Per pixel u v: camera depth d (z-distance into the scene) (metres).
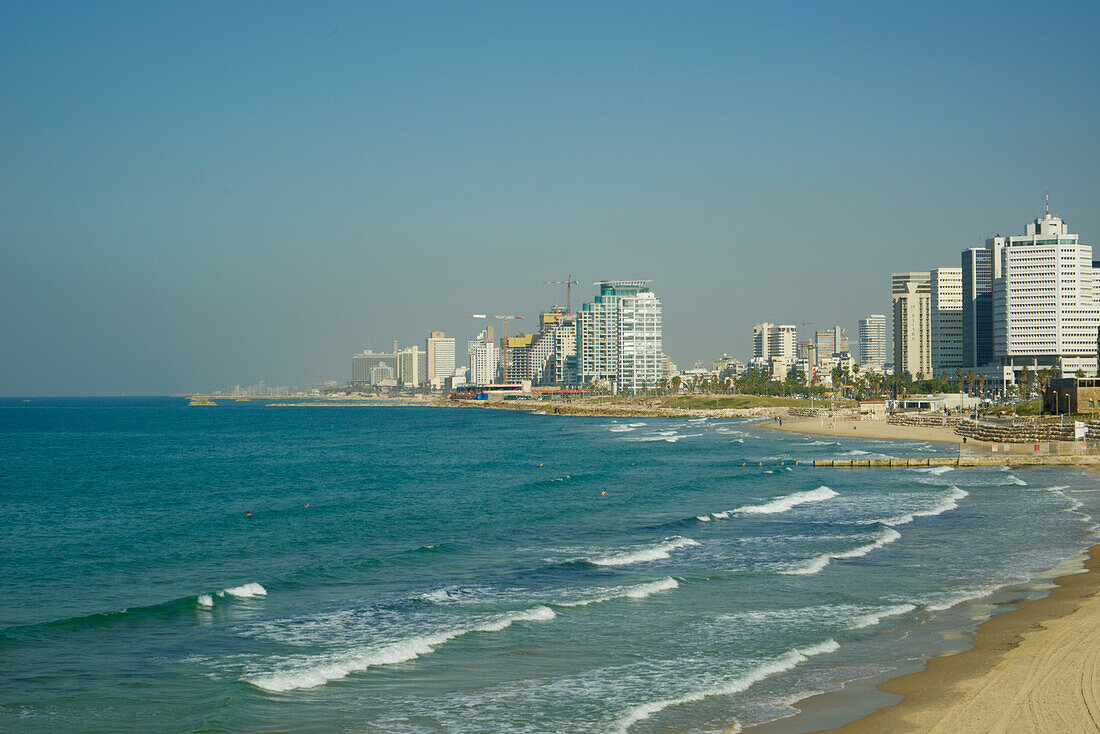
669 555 55.25
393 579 49.22
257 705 29.62
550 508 78.94
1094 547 55.09
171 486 102.62
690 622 39.38
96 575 51.50
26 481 110.56
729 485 96.25
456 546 59.16
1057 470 105.12
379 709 29.28
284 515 75.56
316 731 27.45
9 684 31.92
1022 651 32.75
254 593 45.84
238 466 132.50
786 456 137.88
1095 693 27.67
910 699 28.33
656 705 29.03
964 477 99.81
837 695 29.30
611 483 100.19
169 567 53.69
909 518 68.62
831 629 37.78
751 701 29.20
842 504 78.50
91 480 111.56
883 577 47.94
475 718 28.38
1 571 52.66
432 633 37.62
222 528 68.62
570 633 37.88
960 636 35.72
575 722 27.88
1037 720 25.66
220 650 36.06
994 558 52.53
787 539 60.62
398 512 76.88
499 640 36.94
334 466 131.00
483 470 121.44
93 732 27.52
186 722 28.30
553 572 50.53
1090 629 35.19
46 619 41.31
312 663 34.09
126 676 32.84
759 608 41.62
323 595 45.50
